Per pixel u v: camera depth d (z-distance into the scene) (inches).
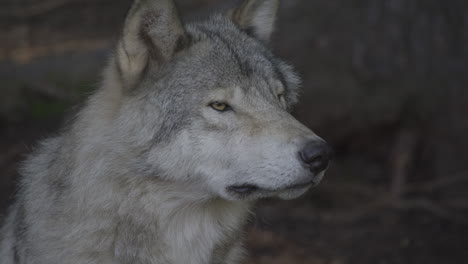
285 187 432.5
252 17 535.2
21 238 476.1
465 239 802.2
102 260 447.8
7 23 1291.8
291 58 989.8
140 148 443.2
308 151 422.9
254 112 449.4
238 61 465.4
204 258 480.4
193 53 457.7
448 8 965.8
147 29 445.7
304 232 832.3
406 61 987.3
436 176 977.5
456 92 964.0
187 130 441.4
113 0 1344.7
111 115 454.0
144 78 449.4
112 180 443.5
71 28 1294.3
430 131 997.2
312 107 994.1
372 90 999.0
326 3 1029.8
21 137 997.8
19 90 1064.2
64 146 465.1
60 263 445.7
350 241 808.3
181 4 1288.1
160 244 456.4
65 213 444.8
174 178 444.1
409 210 901.8
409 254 767.7
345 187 977.5
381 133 1056.8
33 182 481.4
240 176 439.8
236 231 501.0
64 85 1071.0
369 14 1003.3
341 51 999.0
